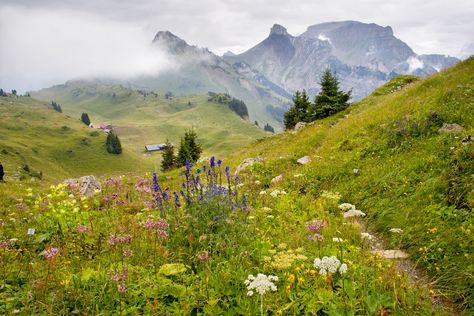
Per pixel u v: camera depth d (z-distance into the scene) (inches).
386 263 285.4
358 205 471.5
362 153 630.5
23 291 228.5
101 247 303.4
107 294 223.9
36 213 414.3
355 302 223.9
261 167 759.1
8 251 287.1
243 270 259.9
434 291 260.1
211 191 375.9
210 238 302.0
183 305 215.5
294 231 362.6
